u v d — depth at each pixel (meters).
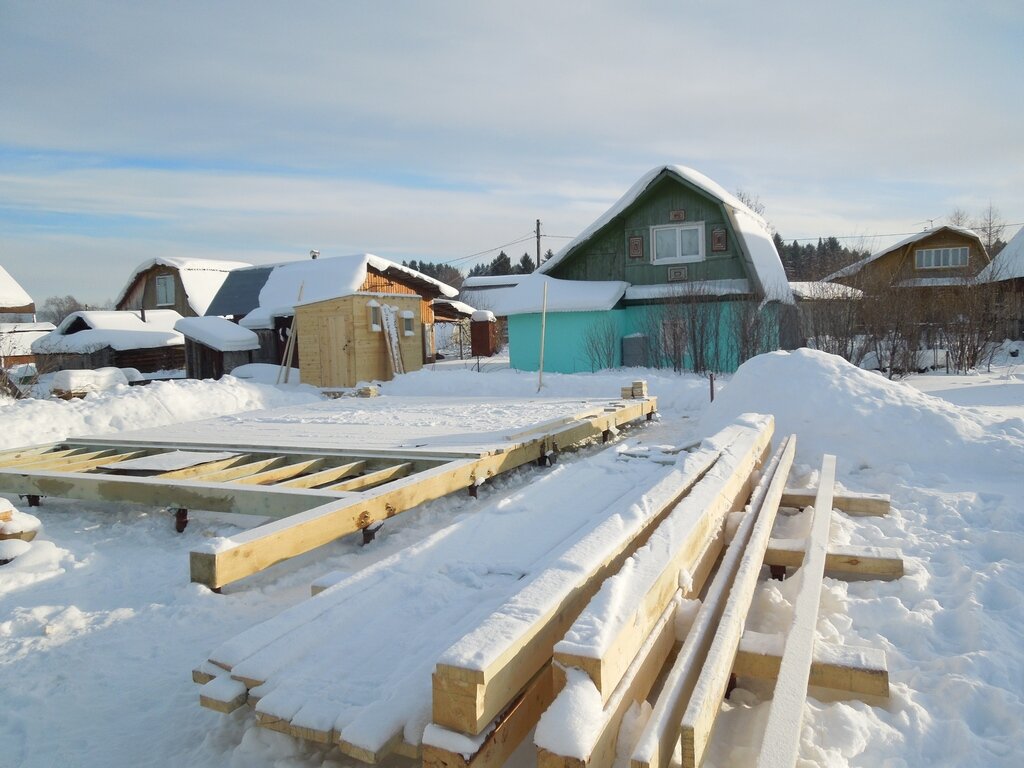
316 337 18.27
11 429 10.23
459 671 2.14
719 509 4.36
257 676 2.65
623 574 2.81
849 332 19.34
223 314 27.14
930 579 4.40
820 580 3.50
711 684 2.31
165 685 3.36
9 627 3.93
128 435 8.93
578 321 19.80
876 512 5.86
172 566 4.91
